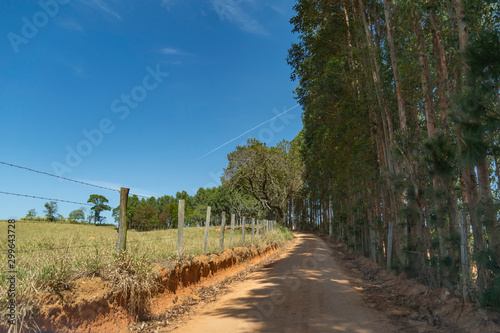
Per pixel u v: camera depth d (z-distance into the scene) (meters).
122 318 5.95
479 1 6.94
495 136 6.05
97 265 5.95
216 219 75.31
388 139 14.38
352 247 23.83
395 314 6.77
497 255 5.60
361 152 16.89
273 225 37.72
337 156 22.55
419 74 9.80
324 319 6.32
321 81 19.05
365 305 7.60
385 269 13.19
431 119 9.32
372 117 15.41
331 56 18.69
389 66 14.45
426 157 7.59
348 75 17.83
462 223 6.61
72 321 4.88
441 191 7.69
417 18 9.74
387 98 13.77
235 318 6.53
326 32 18.16
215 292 9.66
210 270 11.21
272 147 43.09
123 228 6.68
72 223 17.25
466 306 5.97
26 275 4.70
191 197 98.25
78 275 5.48
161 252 9.19
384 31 14.44
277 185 42.72
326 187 39.84
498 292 5.21
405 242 10.27
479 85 5.38
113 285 5.87
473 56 5.21
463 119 5.64
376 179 15.73
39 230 12.48
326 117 20.97
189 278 9.37
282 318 6.43
